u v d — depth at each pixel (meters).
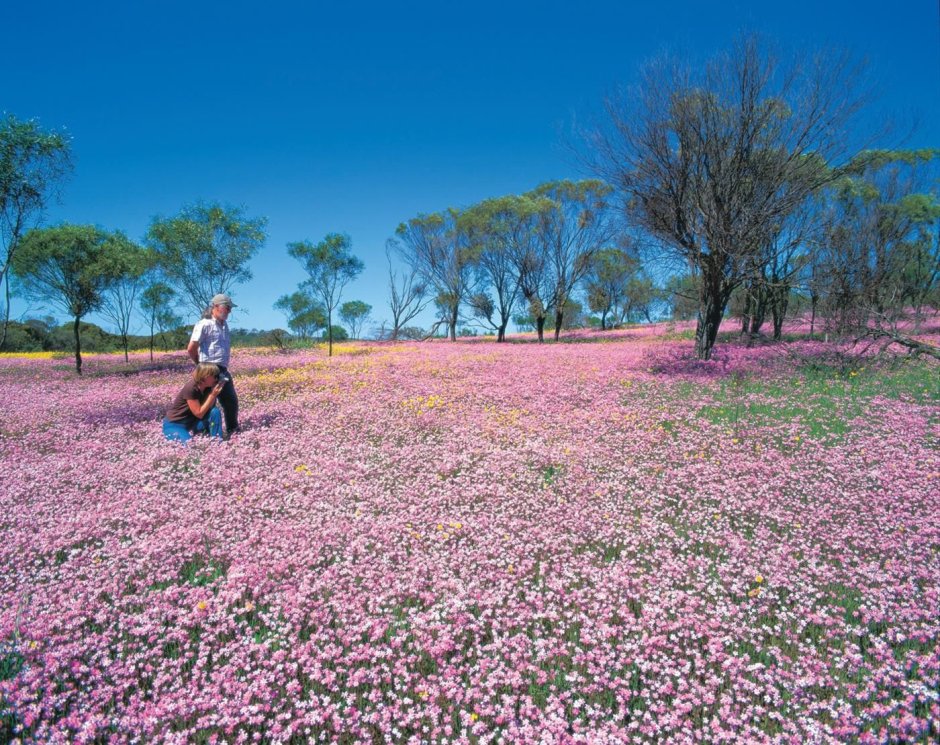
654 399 12.93
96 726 3.08
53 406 13.16
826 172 17.91
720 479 7.28
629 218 20.12
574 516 5.92
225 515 5.87
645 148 18.66
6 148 20.25
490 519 5.86
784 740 3.08
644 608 4.19
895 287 24.84
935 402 11.58
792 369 16.92
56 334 46.78
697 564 4.97
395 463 7.89
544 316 49.81
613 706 3.40
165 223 24.17
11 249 21.44
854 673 3.59
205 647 3.74
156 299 30.97
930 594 4.38
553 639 3.82
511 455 8.20
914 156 28.83
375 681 3.47
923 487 6.80
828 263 19.45
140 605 4.26
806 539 5.49
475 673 3.62
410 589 4.48
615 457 8.28
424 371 18.28
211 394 8.99
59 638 3.73
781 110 17.62
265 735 3.09
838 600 4.39
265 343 42.28
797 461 8.00
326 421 10.53
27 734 3.08
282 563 4.77
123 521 5.68
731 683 3.54
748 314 31.92
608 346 32.06
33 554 4.98
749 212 17.20
